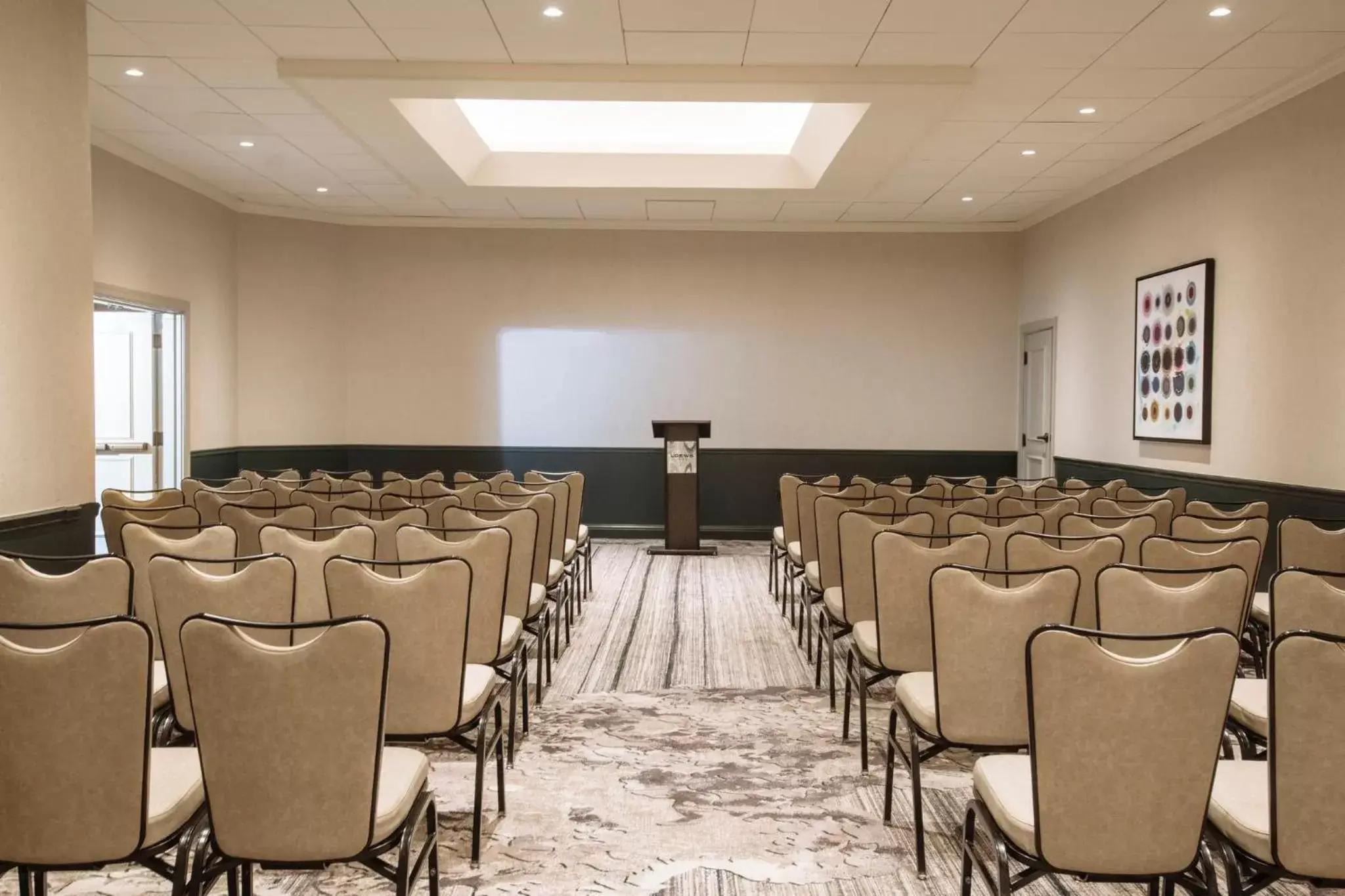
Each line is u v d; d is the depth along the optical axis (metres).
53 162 4.50
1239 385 6.91
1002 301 11.27
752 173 9.23
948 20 5.32
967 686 2.88
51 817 2.13
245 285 10.53
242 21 5.44
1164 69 6.04
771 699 4.88
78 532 4.64
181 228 9.23
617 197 9.62
